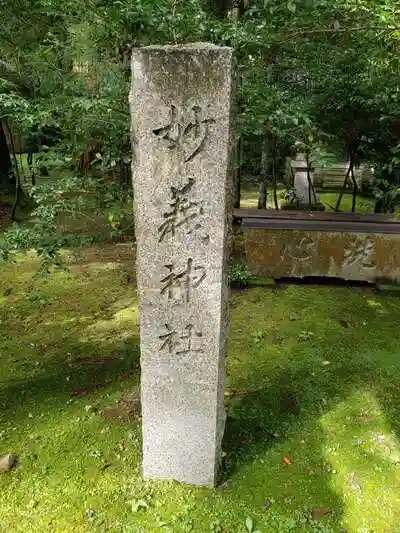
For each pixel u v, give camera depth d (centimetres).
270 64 561
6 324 498
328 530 272
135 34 348
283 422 360
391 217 639
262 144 767
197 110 231
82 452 327
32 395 387
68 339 470
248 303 560
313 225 598
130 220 749
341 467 319
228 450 331
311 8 351
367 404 381
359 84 622
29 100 432
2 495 293
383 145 706
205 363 276
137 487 299
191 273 260
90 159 543
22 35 631
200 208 247
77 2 367
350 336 486
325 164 398
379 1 367
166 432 293
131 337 473
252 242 598
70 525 273
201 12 381
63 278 614
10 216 866
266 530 272
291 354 451
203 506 287
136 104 235
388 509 287
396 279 600
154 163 243
